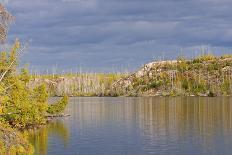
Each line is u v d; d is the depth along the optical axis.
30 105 76.00
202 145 63.19
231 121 96.56
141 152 57.56
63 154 55.41
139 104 178.88
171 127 87.56
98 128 86.62
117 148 60.88
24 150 49.38
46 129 82.00
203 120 100.62
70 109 153.38
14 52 48.12
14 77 62.56
